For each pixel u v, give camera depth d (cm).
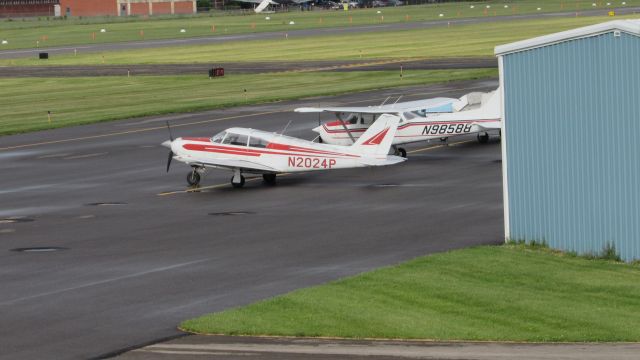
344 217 10625
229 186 13038
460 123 14812
